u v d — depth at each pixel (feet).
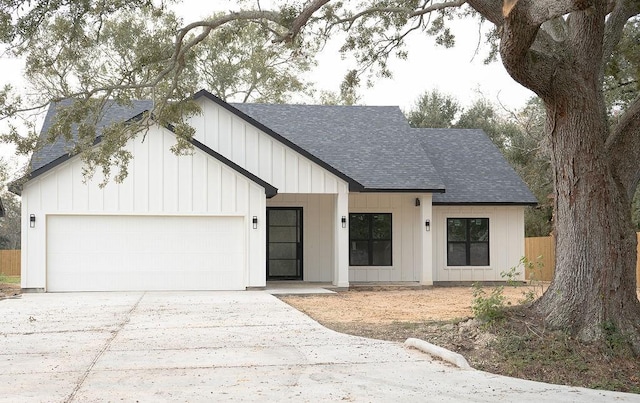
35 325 44.73
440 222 83.87
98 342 38.11
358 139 85.87
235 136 74.74
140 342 38.09
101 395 26.30
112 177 68.85
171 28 41.37
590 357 34.12
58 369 31.07
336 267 74.43
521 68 34.30
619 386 30.81
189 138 46.34
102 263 69.05
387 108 92.79
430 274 79.20
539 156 116.88
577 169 37.04
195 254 70.44
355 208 82.79
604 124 39.04
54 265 68.33
